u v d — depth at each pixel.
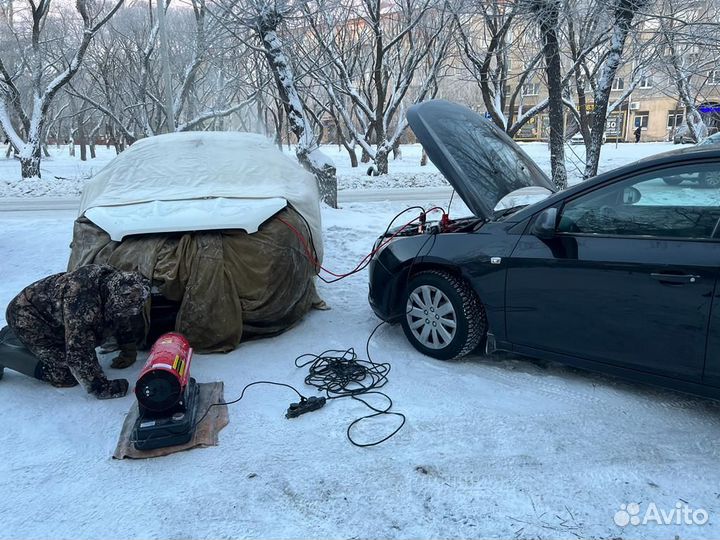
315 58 19.97
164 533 2.52
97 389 3.69
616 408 3.48
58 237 8.80
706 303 3.03
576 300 3.52
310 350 4.51
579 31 15.61
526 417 3.40
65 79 21.00
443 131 4.47
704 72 13.83
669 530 2.47
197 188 5.09
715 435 3.17
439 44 21.08
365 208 13.25
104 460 3.07
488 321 3.96
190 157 5.48
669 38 11.17
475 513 2.61
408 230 4.96
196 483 2.86
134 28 25.59
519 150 5.31
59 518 2.62
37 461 3.05
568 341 3.61
